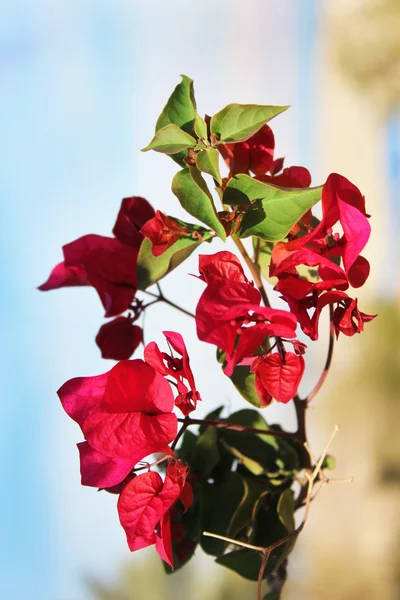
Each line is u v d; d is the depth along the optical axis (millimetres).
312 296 523
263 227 532
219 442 586
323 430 1579
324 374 560
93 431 531
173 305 593
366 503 1508
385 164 1973
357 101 2014
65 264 583
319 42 2090
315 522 1530
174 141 535
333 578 1415
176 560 573
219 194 540
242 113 531
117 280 582
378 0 1803
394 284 1716
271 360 530
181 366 538
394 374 1530
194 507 575
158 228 547
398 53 1778
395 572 1412
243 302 517
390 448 1507
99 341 587
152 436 533
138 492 532
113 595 1136
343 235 530
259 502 562
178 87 543
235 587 1069
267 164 562
